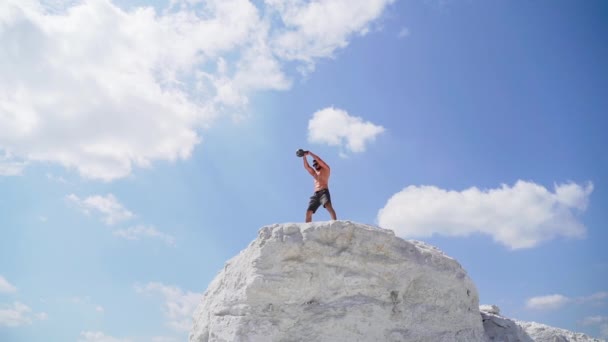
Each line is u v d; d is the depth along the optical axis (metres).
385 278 11.20
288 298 10.67
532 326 14.98
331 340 10.44
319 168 13.71
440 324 11.26
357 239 11.27
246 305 10.55
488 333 12.51
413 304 11.26
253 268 10.77
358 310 10.69
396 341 10.64
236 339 10.20
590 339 15.18
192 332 13.12
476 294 12.27
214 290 12.54
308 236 11.04
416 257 11.66
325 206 13.25
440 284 11.61
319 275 10.95
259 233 11.30
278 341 10.27
